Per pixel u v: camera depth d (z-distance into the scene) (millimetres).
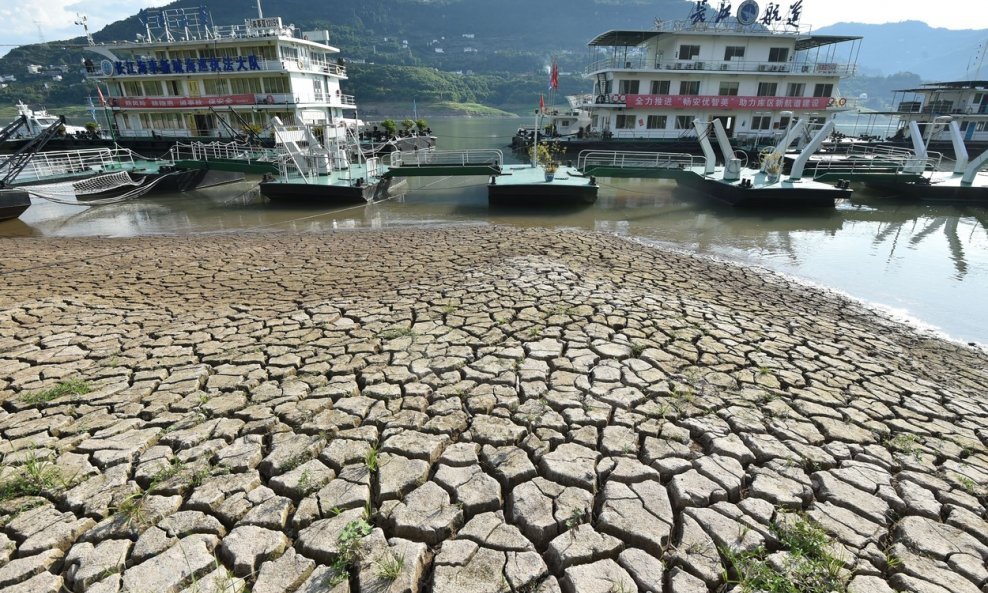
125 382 4582
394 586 2514
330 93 28719
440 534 2877
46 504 3074
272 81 24703
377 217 15305
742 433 3795
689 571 2656
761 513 3021
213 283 8062
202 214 15922
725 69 27547
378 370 4691
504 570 2633
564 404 4121
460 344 5215
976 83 30438
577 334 5438
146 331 5859
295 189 16188
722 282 8820
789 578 2574
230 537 2812
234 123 25516
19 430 3836
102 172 18297
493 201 16406
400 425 3836
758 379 4688
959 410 4535
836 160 22219
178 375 4664
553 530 2912
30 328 6023
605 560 2703
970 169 17766
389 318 5988
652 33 26641
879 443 3885
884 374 5168
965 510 3156
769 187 15633
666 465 3420
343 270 8758
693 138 27609
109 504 3072
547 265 8352
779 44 27500
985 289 9234
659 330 5648
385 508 3043
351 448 3559
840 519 3029
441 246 10438
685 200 17859
